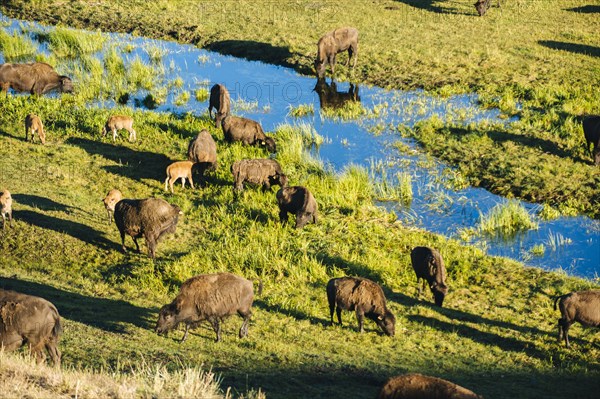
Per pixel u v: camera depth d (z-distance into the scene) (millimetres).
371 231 54344
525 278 48719
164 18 107562
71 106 77688
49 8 112062
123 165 64250
